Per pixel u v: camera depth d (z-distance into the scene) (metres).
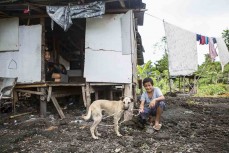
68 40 11.74
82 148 4.95
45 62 8.91
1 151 4.79
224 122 7.38
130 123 6.51
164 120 7.35
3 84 7.72
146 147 4.89
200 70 24.25
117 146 5.03
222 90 22.28
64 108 9.08
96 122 5.55
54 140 5.48
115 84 8.01
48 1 7.76
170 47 8.47
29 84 8.14
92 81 7.99
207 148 4.84
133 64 8.54
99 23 8.02
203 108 10.69
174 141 5.29
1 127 6.74
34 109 8.88
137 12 8.50
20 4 7.45
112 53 7.95
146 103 6.11
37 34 8.30
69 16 7.45
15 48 8.41
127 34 7.89
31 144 5.27
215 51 8.77
